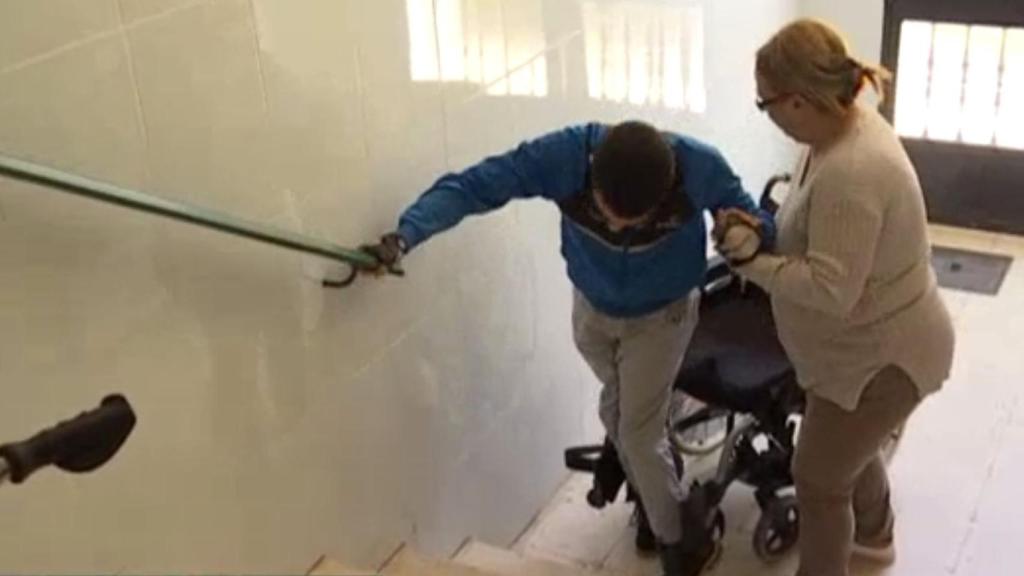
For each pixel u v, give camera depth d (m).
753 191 4.66
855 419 2.64
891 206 2.36
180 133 2.06
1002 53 4.48
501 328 3.18
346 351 2.60
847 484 2.76
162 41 2.00
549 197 2.65
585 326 2.85
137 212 2.00
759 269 2.47
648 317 2.74
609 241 2.63
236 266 2.25
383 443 2.79
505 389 3.26
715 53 4.07
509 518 3.40
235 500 2.37
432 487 3.02
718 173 2.56
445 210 2.58
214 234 2.18
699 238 2.69
